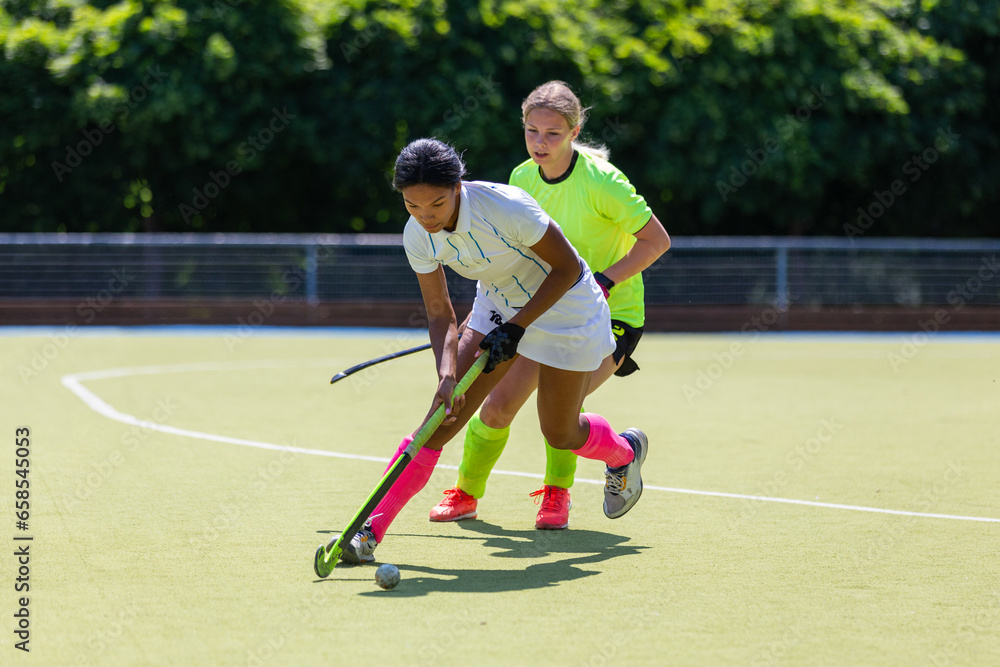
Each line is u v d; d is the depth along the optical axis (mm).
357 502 15406
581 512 15109
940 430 22547
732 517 14711
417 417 24000
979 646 9430
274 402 26266
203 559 12250
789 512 15023
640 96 51156
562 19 51219
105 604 10516
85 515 14492
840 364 36188
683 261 49875
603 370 14516
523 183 15078
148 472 17578
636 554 12648
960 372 33750
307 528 13812
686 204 55562
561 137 14180
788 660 9062
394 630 9781
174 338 44344
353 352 38938
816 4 52250
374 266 50000
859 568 12031
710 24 51500
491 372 12523
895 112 53531
